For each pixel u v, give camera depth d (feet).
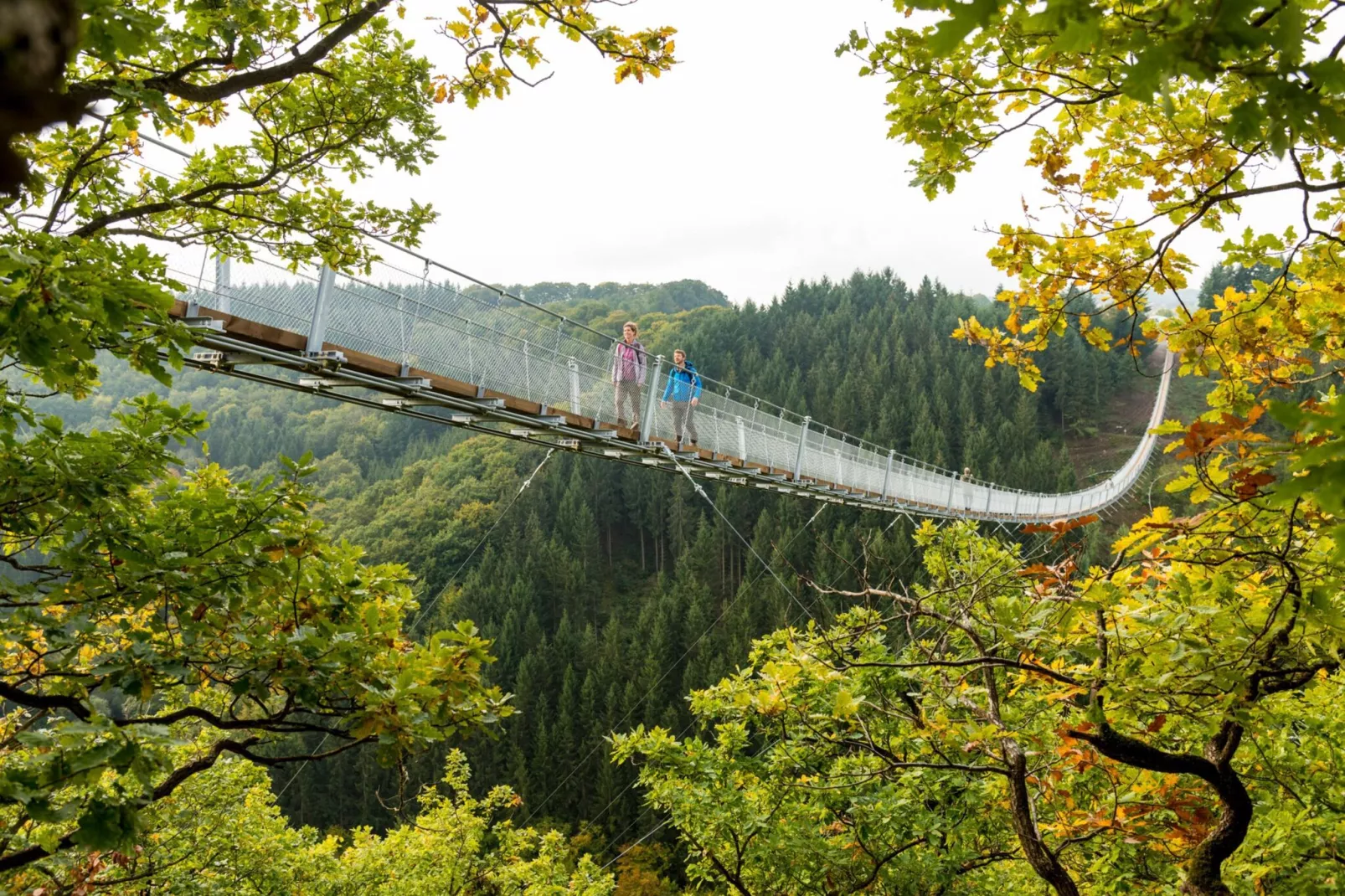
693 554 214.07
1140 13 4.50
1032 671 11.39
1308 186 7.89
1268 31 3.95
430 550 227.81
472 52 14.61
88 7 6.48
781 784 24.62
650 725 152.25
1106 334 12.64
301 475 12.20
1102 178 11.51
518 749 145.28
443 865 40.78
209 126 17.07
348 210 19.15
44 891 14.79
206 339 18.61
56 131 14.21
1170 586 10.45
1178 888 13.37
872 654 22.68
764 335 388.78
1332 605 9.22
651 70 14.35
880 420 285.64
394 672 12.13
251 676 11.08
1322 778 16.89
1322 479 3.37
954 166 10.17
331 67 17.40
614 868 122.42
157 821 19.86
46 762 8.27
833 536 177.68
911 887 21.71
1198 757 12.21
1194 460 9.27
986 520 81.35
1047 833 17.04
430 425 348.18
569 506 237.86
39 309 7.73
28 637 10.89
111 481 10.95
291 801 148.77
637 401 33.83
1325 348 11.37
